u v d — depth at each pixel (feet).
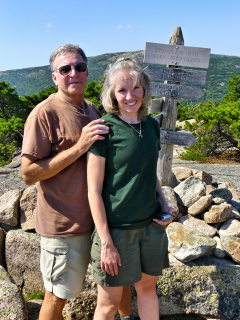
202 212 10.43
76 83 6.28
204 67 11.34
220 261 8.69
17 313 7.40
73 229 6.30
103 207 5.68
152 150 5.91
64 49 6.32
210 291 8.25
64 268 6.40
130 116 5.94
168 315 8.58
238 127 33.14
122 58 5.89
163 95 11.60
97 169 5.64
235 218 10.32
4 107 71.46
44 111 6.12
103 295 6.11
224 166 30.73
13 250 10.12
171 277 8.32
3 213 10.63
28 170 6.05
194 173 14.32
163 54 11.30
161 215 6.15
